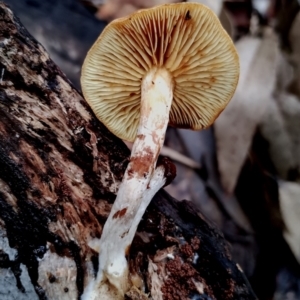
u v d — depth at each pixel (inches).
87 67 4.1
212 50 3.8
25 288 3.1
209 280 3.7
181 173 6.6
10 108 3.5
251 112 6.5
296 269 6.5
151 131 3.8
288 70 6.8
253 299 3.9
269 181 6.7
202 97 4.5
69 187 3.5
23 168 3.3
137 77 4.2
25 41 3.9
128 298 3.3
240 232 6.6
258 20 7.2
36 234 3.2
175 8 3.4
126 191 3.5
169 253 3.7
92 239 3.4
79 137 3.8
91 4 7.2
